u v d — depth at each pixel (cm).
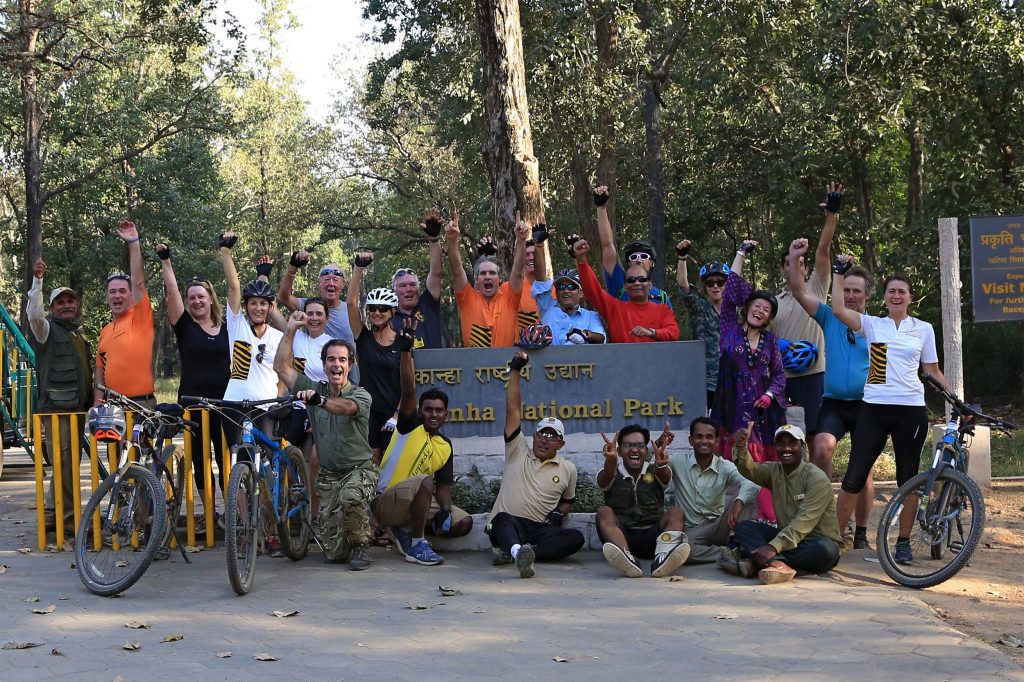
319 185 4038
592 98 2005
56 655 534
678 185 2875
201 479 848
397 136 3728
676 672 500
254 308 826
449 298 3441
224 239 839
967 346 2417
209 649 543
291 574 727
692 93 2639
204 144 3111
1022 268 1076
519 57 1269
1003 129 2178
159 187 3045
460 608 627
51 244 3334
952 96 2173
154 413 713
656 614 609
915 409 759
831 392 800
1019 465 1263
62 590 675
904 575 689
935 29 1994
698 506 764
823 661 514
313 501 788
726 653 530
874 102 2105
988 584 691
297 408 838
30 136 2698
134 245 847
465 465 862
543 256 948
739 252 888
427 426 791
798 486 713
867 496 802
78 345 846
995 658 517
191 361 836
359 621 598
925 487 711
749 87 2484
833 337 800
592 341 881
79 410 840
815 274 857
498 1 1253
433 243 902
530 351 866
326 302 914
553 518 771
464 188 3412
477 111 2266
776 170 2555
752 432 790
